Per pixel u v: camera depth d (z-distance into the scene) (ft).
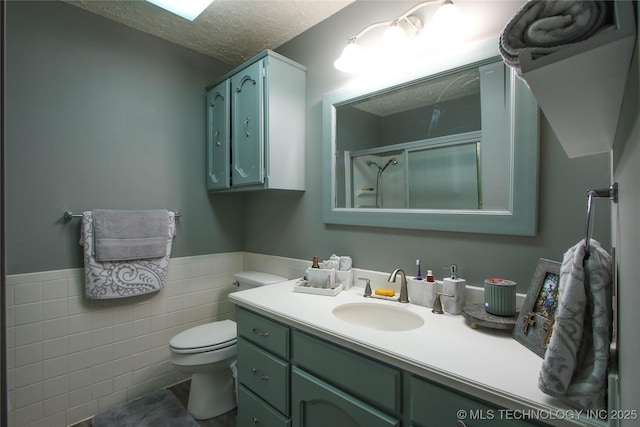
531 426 2.18
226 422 5.73
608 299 1.94
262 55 5.90
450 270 4.26
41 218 5.39
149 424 5.57
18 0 5.18
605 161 3.20
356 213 5.36
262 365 4.34
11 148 5.12
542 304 2.98
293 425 3.89
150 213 6.36
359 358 3.21
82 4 5.69
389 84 4.89
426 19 4.50
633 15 1.15
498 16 3.88
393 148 4.90
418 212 4.57
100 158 6.02
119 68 6.26
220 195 7.81
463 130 4.17
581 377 2.00
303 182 6.39
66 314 5.60
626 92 1.45
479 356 2.82
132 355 6.35
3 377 1.34
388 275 4.94
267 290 5.16
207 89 7.47
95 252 5.68
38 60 5.36
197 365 5.51
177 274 7.06
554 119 1.87
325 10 5.78
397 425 2.89
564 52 1.29
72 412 5.60
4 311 1.34
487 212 3.93
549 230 3.53
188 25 6.34
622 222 1.67
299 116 6.28
